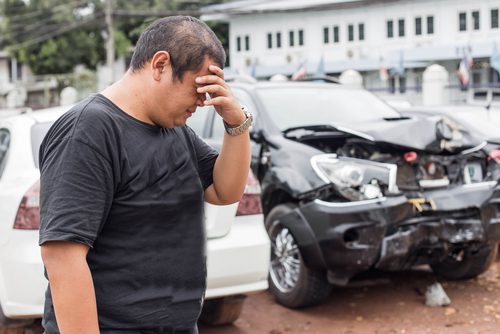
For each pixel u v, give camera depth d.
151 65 1.99
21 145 4.33
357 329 4.64
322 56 24.27
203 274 2.13
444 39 23.42
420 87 22.69
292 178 4.82
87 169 1.86
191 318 2.10
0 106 33.22
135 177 1.96
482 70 23.53
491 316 4.83
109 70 28.00
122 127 1.96
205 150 2.31
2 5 38.00
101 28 36.81
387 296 5.38
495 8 22.09
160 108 2.01
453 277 5.75
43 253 1.86
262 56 28.92
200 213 2.12
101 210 1.89
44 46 36.81
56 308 1.86
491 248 5.38
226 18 29.75
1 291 3.90
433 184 4.96
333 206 4.57
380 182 4.62
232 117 2.15
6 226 3.86
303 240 4.72
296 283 4.92
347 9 25.98
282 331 4.63
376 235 4.52
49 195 1.86
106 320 1.97
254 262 4.21
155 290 2.01
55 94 34.56
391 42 24.88
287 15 27.86
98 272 1.96
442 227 4.74
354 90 6.38
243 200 4.27
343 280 4.69
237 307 4.55
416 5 24.00
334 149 5.22
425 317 4.85
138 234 1.99
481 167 5.24
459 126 5.98
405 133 4.82
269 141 5.21
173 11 31.34
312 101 5.85
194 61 1.97
